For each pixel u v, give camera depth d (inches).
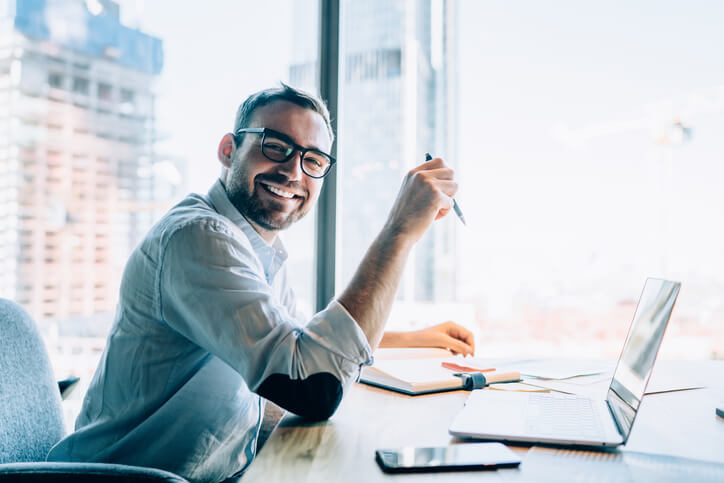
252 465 21.2
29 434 31.3
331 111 70.9
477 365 42.6
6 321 32.2
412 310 64.9
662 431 26.1
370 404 32.4
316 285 70.8
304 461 21.7
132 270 32.9
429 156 38.2
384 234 32.1
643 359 25.5
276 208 38.4
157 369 32.3
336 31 71.2
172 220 31.9
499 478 19.4
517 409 29.0
